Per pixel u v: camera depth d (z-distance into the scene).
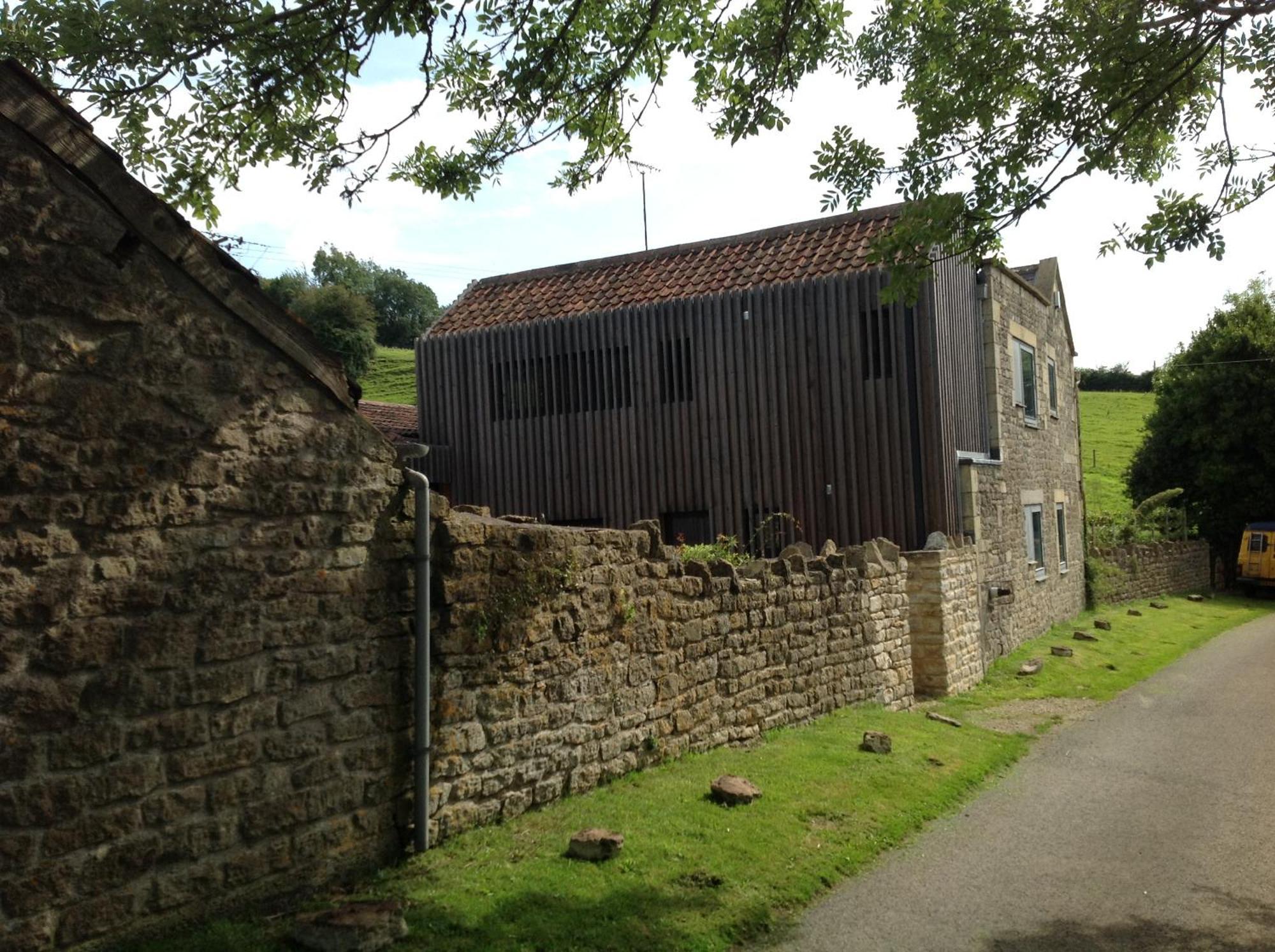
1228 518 33.41
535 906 4.94
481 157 7.80
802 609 9.79
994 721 11.60
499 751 6.00
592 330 16.42
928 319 13.95
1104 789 8.49
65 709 3.98
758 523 15.02
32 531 3.92
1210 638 20.77
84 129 4.14
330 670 5.02
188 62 6.31
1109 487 41.66
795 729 9.38
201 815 4.43
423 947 4.43
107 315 4.21
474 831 5.78
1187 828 7.32
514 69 7.33
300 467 4.92
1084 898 5.84
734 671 8.58
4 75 3.93
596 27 7.51
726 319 15.38
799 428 14.80
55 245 4.07
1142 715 11.95
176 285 4.46
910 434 14.02
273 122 6.90
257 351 4.77
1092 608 23.62
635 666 7.29
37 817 3.88
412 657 5.46
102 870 4.07
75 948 3.97
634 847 5.83
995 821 7.48
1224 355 32.44
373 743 5.23
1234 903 5.79
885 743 8.88
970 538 14.45
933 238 6.95
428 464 17.23
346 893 4.92
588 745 6.75
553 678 6.45
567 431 16.58
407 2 6.46
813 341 14.74
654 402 15.91
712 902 5.32
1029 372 19.39
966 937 5.21
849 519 14.38
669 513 15.75
